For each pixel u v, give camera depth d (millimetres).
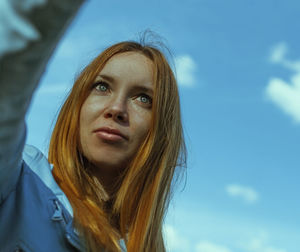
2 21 464
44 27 481
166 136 1862
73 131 1715
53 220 1222
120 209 1746
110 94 1750
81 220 1425
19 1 465
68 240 1242
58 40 502
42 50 494
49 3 471
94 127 1700
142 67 1803
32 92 543
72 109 1737
